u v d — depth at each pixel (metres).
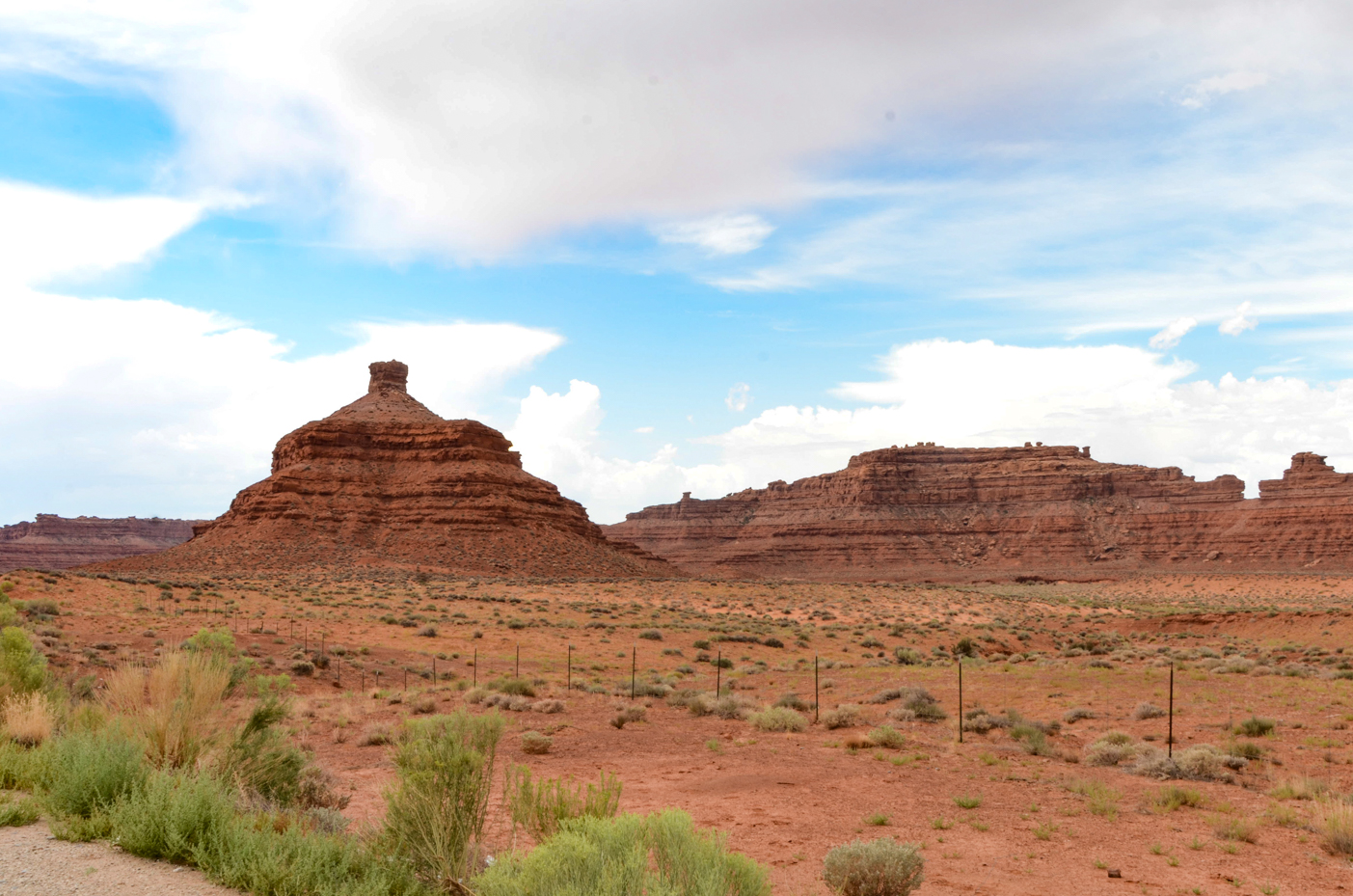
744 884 6.70
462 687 33.66
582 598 97.81
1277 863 11.55
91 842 7.77
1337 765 18.95
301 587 86.12
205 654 11.87
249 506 144.12
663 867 6.61
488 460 163.12
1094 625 90.50
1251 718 24.06
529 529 149.88
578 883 6.19
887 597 113.50
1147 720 26.17
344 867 7.33
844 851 9.41
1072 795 15.99
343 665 39.16
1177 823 13.79
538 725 24.33
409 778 8.12
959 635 73.75
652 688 34.06
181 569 118.19
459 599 84.12
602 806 8.81
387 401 186.88
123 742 9.57
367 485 150.88
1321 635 68.94
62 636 36.41
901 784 16.88
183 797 7.89
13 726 11.67
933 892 10.13
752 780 17.05
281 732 11.35
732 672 45.69
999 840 12.66
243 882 6.95
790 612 92.94
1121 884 10.57
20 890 6.45
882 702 31.44
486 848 9.82
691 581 133.00
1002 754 20.62
